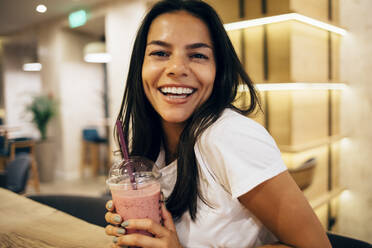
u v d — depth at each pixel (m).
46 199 1.34
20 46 7.48
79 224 1.05
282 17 2.05
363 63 2.73
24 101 7.79
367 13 2.67
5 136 4.92
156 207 0.78
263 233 0.89
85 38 5.82
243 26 2.30
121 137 0.84
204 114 0.85
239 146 0.74
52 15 5.27
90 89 5.93
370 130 2.74
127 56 4.38
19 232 1.00
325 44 2.59
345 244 0.91
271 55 2.21
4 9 4.88
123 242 0.72
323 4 2.46
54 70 5.61
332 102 2.78
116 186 0.75
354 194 2.87
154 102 0.92
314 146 2.33
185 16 0.84
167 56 0.86
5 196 1.38
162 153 1.06
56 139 5.64
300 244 0.73
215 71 0.90
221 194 0.82
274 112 2.29
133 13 4.23
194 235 0.85
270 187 0.72
